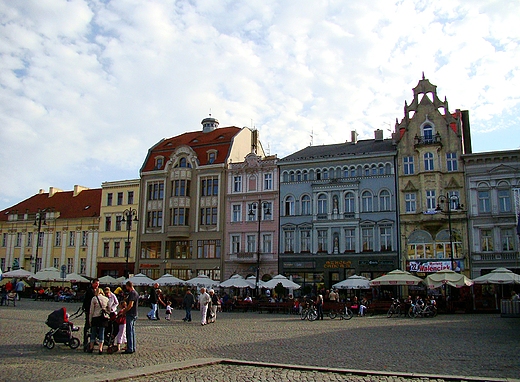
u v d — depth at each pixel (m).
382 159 54.28
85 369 13.01
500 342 19.97
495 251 48.41
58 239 72.19
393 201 53.06
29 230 74.50
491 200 49.31
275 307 42.16
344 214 54.69
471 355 16.23
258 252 54.41
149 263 63.88
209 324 29.42
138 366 13.61
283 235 57.31
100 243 68.56
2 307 39.78
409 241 51.59
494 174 49.56
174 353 16.20
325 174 56.78
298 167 57.97
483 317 36.81
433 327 27.55
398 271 40.69
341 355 16.09
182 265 61.88
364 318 35.97
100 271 67.56
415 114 53.84
